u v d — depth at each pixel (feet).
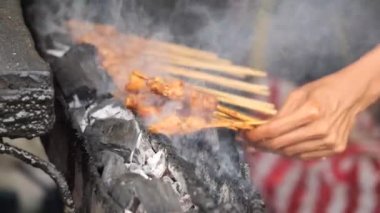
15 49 2.56
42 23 3.47
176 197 2.42
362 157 3.63
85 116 2.75
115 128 2.65
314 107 2.60
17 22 2.80
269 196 3.51
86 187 2.59
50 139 3.07
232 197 2.55
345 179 3.57
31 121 2.44
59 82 2.85
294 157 2.76
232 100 2.82
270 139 2.64
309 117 2.59
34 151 3.38
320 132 2.61
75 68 2.88
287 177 3.57
